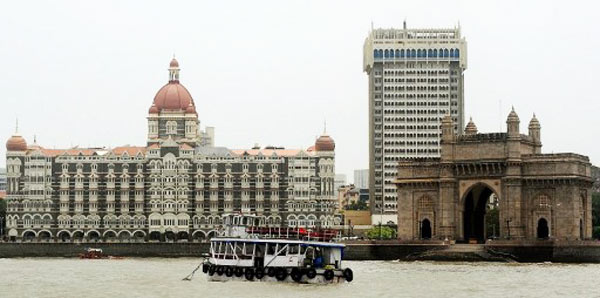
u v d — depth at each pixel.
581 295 118.19
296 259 133.38
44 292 127.38
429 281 139.12
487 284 134.12
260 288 124.75
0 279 153.50
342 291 121.50
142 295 120.56
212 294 117.56
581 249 198.38
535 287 129.50
